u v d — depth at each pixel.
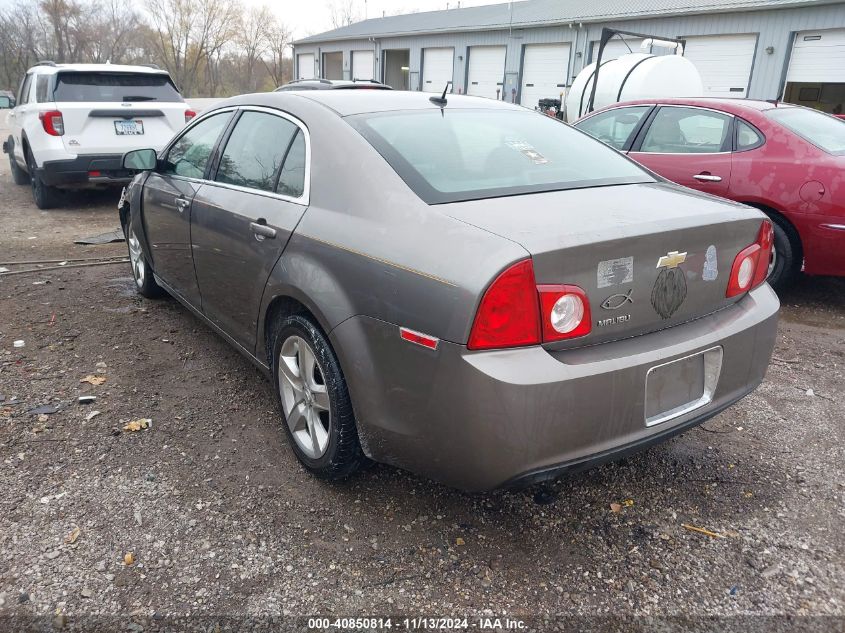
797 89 17.88
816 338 4.52
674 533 2.50
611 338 2.20
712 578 2.27
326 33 36.44
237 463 2.89
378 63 29.77
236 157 3.37
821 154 4.83
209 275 3.50
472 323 1.97
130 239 4.94
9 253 6.27
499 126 3.05
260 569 2.27
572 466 2.13
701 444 3.12
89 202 9.23
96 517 2.50
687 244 2.29
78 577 2.21
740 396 2.61
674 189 2.80
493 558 2.35
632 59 11.21
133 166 4.01
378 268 2.26
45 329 4.33
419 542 2.42
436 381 2.08
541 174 2.68
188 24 53.75
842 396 3.62
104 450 2.94
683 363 2.34
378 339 2.26
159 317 4.61
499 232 2.07
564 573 2.29
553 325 2.03
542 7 24.78
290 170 2.91
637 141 5.87
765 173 5.01
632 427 2.21
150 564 2.27
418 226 2.24
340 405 2.50
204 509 2.57
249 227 2.99
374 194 2.45
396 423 2.27
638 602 2.17
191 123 4.07
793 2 15.49
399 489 2.74
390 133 2.71
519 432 2.00
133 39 55.56
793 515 2.60
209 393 3.52
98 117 8.01
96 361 3.87
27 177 10.70
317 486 2.74
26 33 52.44
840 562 2.35
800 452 3.05
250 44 55.66
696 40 17.78
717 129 5.39
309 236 2.59
